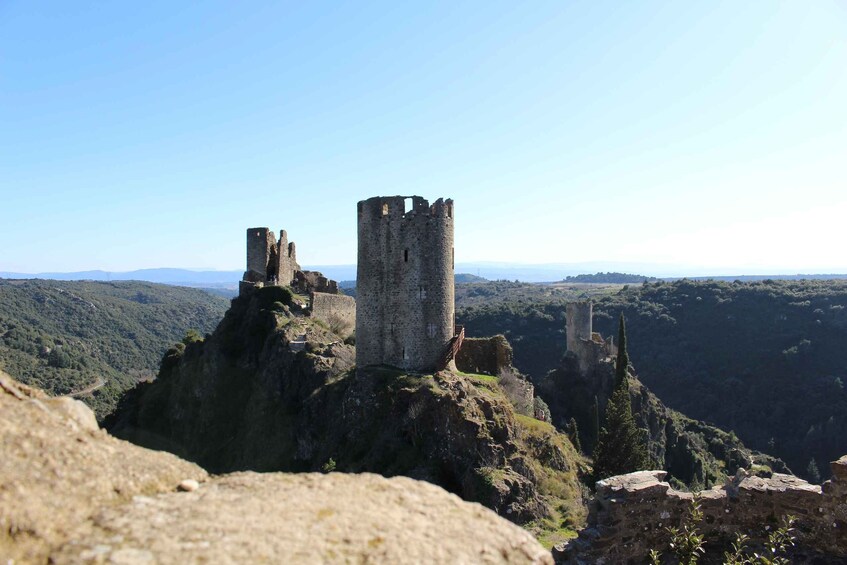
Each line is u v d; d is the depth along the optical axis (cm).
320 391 4391
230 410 5306
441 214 3969
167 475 870
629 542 1496
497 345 4981
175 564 659
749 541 1552
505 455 3372
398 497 885
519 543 833
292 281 7369
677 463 7550
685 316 12388
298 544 727
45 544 669
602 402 7881
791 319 11019
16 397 861
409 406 3588
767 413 9588
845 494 1462
